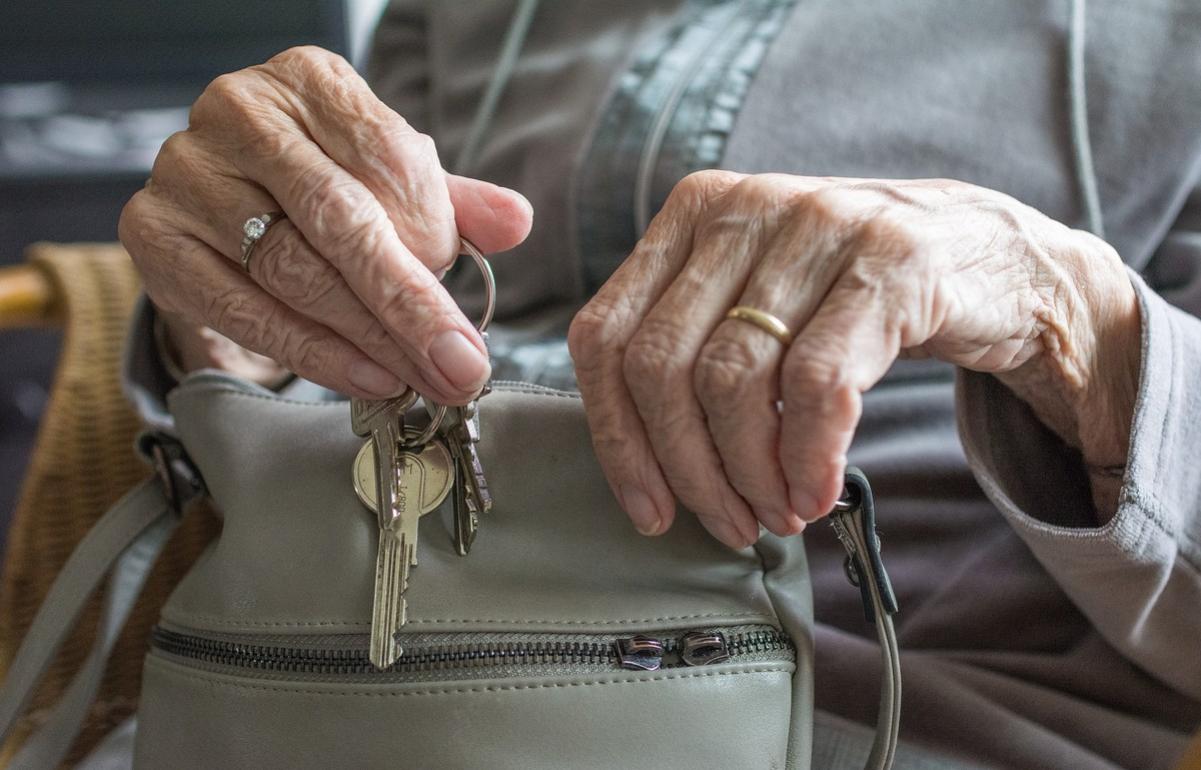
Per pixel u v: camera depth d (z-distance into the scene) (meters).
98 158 2.05
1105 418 0.48
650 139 0.65
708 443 0.39
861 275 0.37
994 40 0.64
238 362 0.63
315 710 0.42
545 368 0.61
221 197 0.44
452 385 0.40
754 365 0.37
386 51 0.85
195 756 0.44
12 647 0.74
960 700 0.51
